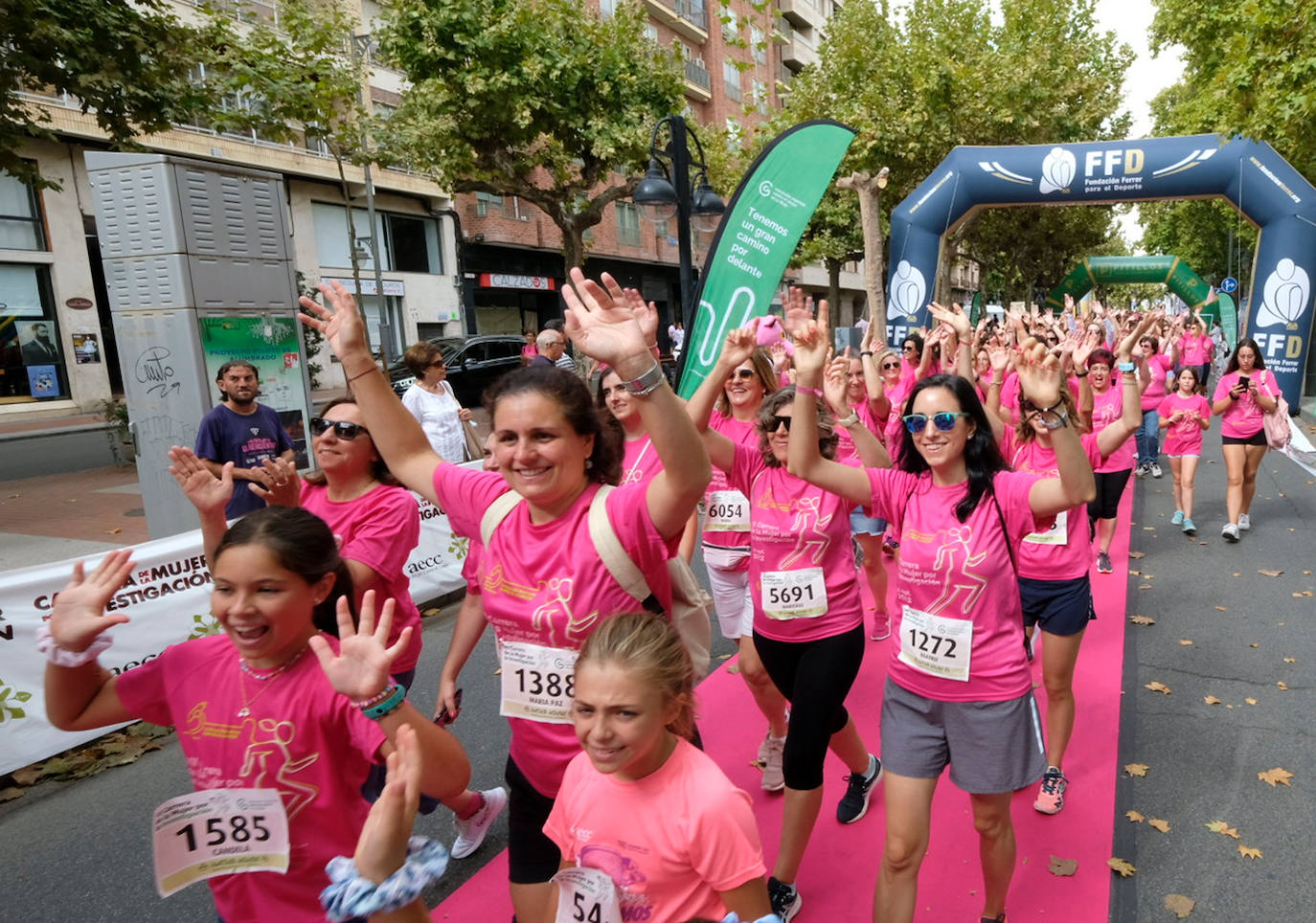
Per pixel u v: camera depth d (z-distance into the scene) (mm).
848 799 3348
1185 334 15312
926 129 18641
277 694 1768
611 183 30812
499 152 13633
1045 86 20234
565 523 1958
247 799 1760
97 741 4344
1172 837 3221
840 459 5484
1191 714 4227
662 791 1691
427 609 6457
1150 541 7586
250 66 10570
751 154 18750
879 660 5023
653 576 1963
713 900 1684
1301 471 10609
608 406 3602
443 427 7172
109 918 2955
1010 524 2412
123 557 1848
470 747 4148
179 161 6094
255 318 6691
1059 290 28688
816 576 2898
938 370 6586
